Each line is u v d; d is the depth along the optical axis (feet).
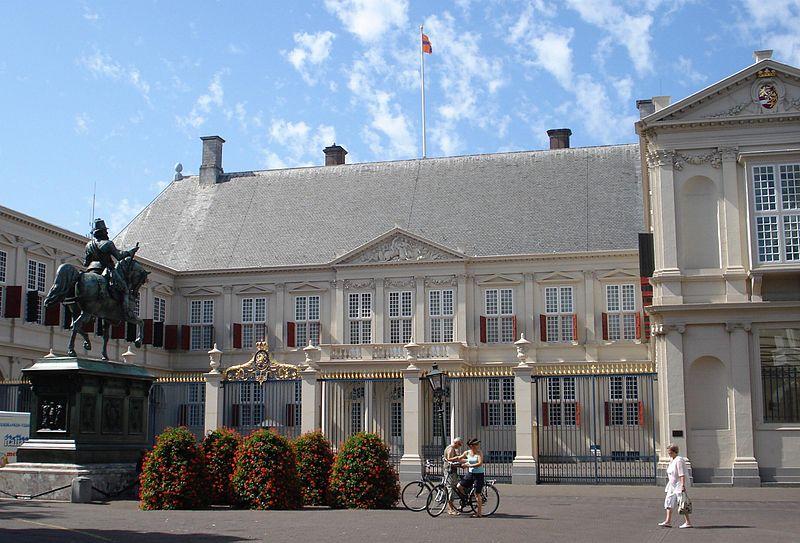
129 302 84.58
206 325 187.21
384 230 186.91
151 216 207.21
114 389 81.97
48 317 144.97
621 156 187.83
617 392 164.25
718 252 105.40
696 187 107.24
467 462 71.87
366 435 79.56
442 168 197.36
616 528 63.52
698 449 102.42
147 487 73.36
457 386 161.07
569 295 170.91
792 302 100.99
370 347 171.01
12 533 54.34
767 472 100.78
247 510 74.02
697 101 106.32
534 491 94.63
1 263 138.10
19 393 115.75
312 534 57.47
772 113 104.47
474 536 57.52
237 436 80.69
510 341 171.42
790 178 103.65
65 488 75.61
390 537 56.39
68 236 152.15
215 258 191.01
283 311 183.21
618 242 170.40
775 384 102.37
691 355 103.60
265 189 205.16
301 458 79.56
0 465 96.32
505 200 185.57
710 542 55.77
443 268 174.60
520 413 104.37
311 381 109.60
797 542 56.13
